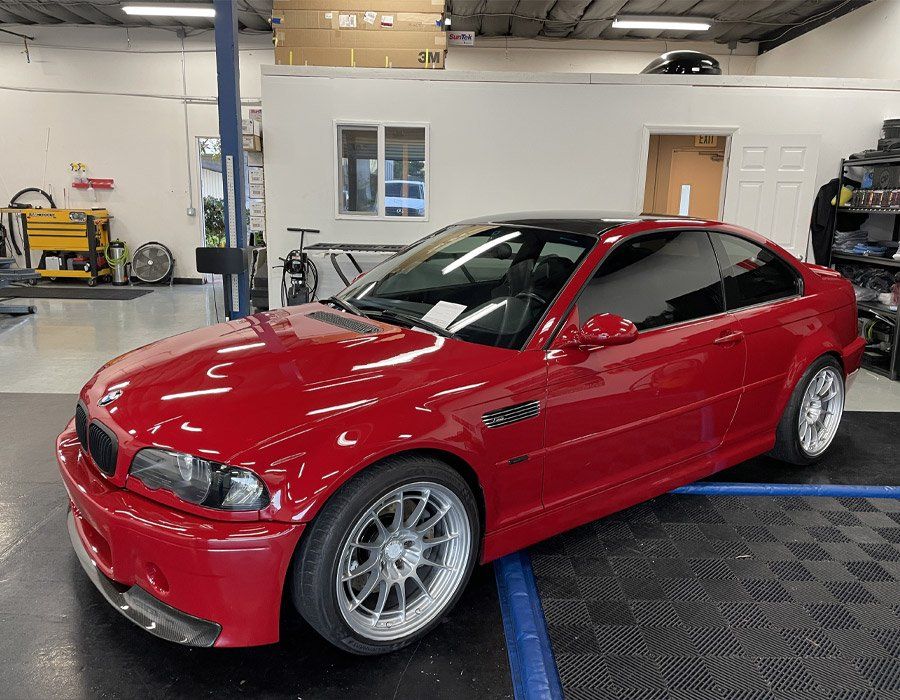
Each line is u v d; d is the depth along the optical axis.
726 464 2.80
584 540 2.52
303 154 6.26
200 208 11.23
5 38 10.62
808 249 6.62
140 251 10.98
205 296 9.70
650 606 2.10
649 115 6.31
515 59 11.42
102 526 1.72
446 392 1.87
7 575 2.21
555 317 2.15
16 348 5.91
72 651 1.85
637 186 6.45
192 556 1.57
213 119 10.91
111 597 1.79
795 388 2.99
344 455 1.64
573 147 6.35
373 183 6.43
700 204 8.59
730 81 6.25
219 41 4.92
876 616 2.07
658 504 2.83
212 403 1.79
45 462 3.21
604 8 9.44
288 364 1.99
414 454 1.80
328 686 1.74
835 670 1.82
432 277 2.65
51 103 10.87
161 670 1.78
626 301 2.35
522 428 2.01
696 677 1.78
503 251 2.55
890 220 6.38
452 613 2.07
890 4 7.88
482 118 6.25
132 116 10.95
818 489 2.98
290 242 6.45
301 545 1.65
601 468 2.30
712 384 2.57
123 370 2.13
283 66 6.06
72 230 10.48
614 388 2.23
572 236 2.46
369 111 6.20
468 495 1.92
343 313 2.55
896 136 6.04
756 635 1.97
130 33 10.70
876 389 4.94
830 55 9.24
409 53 6.50
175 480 1.65
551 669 1.80
